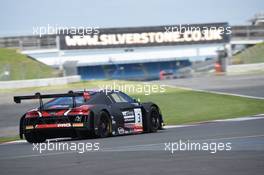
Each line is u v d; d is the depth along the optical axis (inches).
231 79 4217.5
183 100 2792.8
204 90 3388.3
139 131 1503.4
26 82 4389.8
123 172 827.4
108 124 1400.1
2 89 4227.4
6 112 2753.4
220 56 5772.6
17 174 852.6
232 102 2583.7
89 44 6786.4
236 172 792.9
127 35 6909.5
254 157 923.4
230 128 1492.4
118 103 1456.7
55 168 896.9
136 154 1021.2
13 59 5516.7
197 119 1975.9
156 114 1551.4
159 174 799.1
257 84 3631.9
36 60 6131.9
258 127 1478.8
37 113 1375.5
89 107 1357.0
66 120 1349.7
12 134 1877.5
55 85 4387.3
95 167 887.7
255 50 5821.9
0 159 1055.0
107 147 1155.9
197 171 812.0
